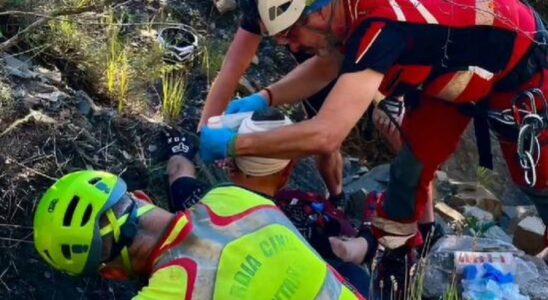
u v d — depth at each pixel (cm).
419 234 405
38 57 421
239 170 310
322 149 290
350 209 461
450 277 395
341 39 305
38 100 393
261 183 311
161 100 447
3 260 342
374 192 423
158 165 402
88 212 213
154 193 395
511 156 372
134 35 472
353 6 298
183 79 469
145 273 220
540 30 344
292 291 218
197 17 512
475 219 486
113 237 214
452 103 361
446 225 479
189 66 476
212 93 354
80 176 219
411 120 374
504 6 328
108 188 217
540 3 650
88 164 386
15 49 420
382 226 393
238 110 338
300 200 343
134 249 217
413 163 377
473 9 315
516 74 341
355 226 446
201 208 222
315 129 288
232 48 356
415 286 387
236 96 481
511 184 564
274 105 350
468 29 317
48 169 371
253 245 217
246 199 224
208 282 211
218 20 520
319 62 349
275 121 311
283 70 519
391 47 296
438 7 308
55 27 430
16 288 338
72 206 214
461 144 545
